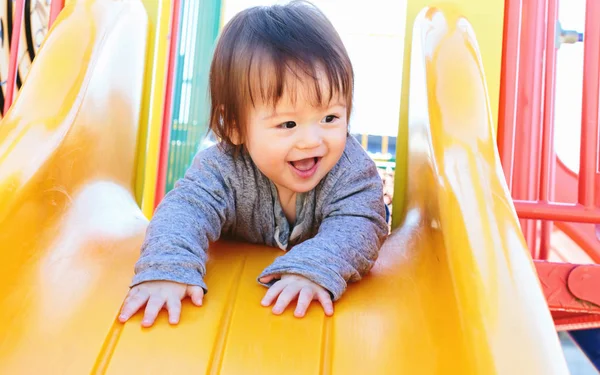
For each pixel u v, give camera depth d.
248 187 1.04
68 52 1.08
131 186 1.25
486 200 0.83
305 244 0.92
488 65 1.36
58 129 0.98
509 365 0.62
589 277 1.27
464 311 0.69
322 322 0.80
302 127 0.93
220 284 0.89
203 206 0.98
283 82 0.90
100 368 0.71
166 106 1.69
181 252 0.86
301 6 1.01
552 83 1.66
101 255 0.93
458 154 0.91
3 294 0.77
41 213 0.89
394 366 0.72
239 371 0.71
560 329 1.62
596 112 1.30
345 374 0.71
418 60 1.18
